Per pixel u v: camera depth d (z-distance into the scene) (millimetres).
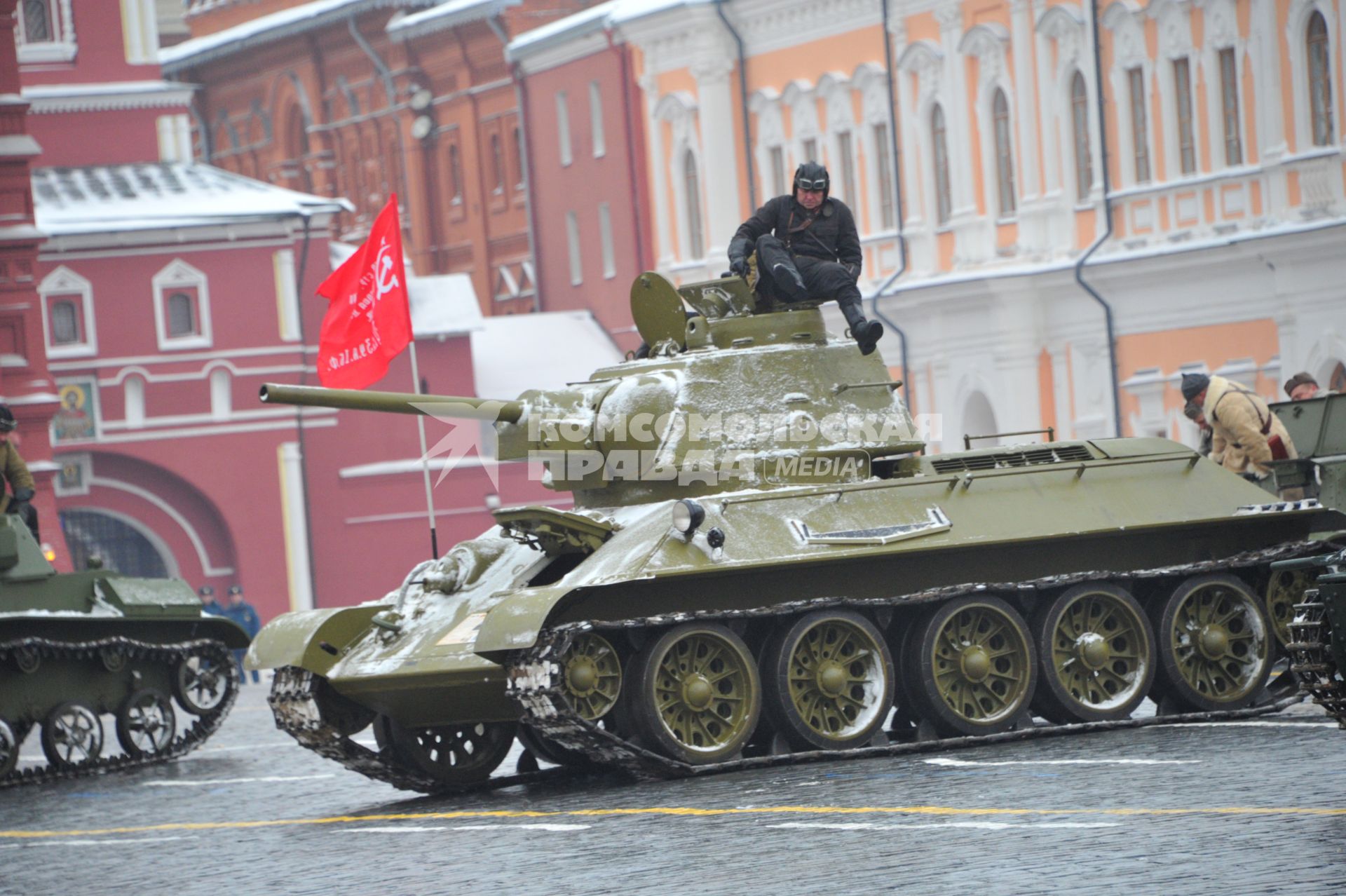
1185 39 105938
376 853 32844
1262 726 39375
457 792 42438
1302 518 43625
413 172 186500
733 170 142250
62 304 135375
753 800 34125
